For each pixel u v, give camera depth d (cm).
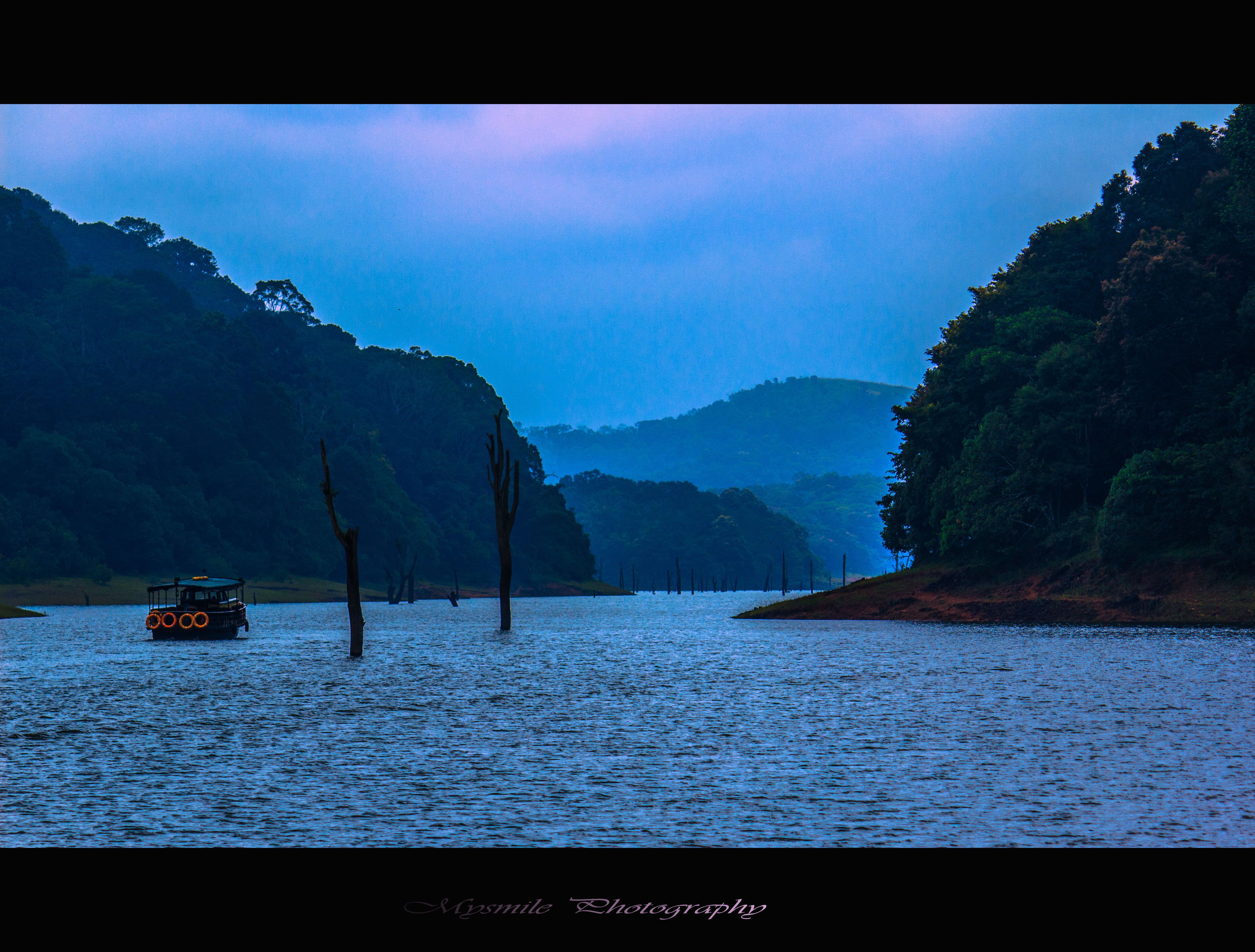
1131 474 8694
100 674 5281
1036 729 3234
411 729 3381
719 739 3148
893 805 2327
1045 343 10981
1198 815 2222
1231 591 7994
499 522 9288
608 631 9625
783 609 11169
